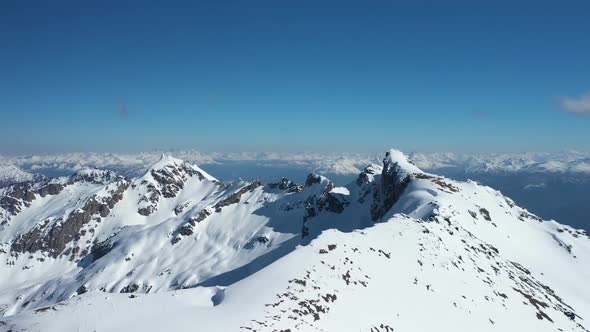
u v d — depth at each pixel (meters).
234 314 47.38
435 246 91.50
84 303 49.25
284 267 62.09
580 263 135.12
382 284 65.75
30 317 45.84
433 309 64.69
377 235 86.38
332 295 56.81
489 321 69.56
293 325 46.62
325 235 77.06
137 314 47.44
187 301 53.44
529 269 115.81
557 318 83.12
